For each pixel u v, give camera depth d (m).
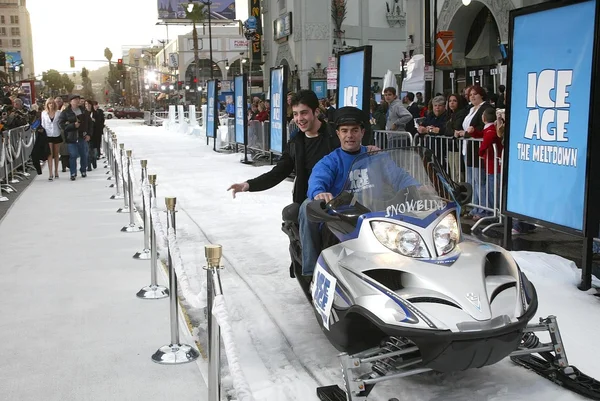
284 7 48.25
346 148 5.03
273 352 4.89
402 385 4.21
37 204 12.16
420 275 3.81
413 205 4.15
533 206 6.55
